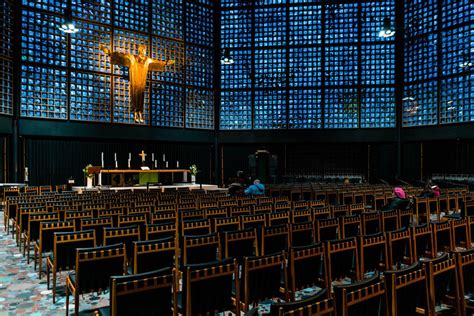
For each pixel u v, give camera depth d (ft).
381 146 79.66
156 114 73.31
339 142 78.13
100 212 25.93
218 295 12.60
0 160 58.85
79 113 64.80
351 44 77.15
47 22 61.87
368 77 77.15
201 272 12.01
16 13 59.16
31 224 23.21
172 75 75.41
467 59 64.95
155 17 72.95
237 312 13.09
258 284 13.70
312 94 78.79
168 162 76.89
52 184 64.44
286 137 79.36
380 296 10.16
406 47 75.25
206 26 80.02
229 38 80.89
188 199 35.60
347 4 77.25
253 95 80.28
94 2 65.67
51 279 20.27
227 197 37.45
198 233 21.36
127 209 27.14
